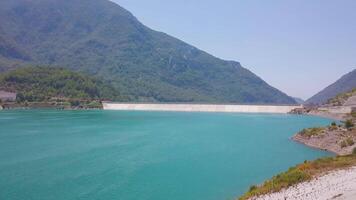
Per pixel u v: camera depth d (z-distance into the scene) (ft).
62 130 556.51
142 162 319.68
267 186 201.77
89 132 535.60
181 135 510.99
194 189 237.45
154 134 519.60
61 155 348.79
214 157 344.49
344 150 358.23
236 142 444.55
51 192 230.07
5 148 384.68
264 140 462.19
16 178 262.26
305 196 176.55
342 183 191.11
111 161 323.16
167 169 294.05
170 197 221.66
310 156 349.61
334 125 456.86
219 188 239.91
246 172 283.79
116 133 526.57
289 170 240.94
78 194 226.38
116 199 217.56
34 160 323.98
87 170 288.71
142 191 233.35
